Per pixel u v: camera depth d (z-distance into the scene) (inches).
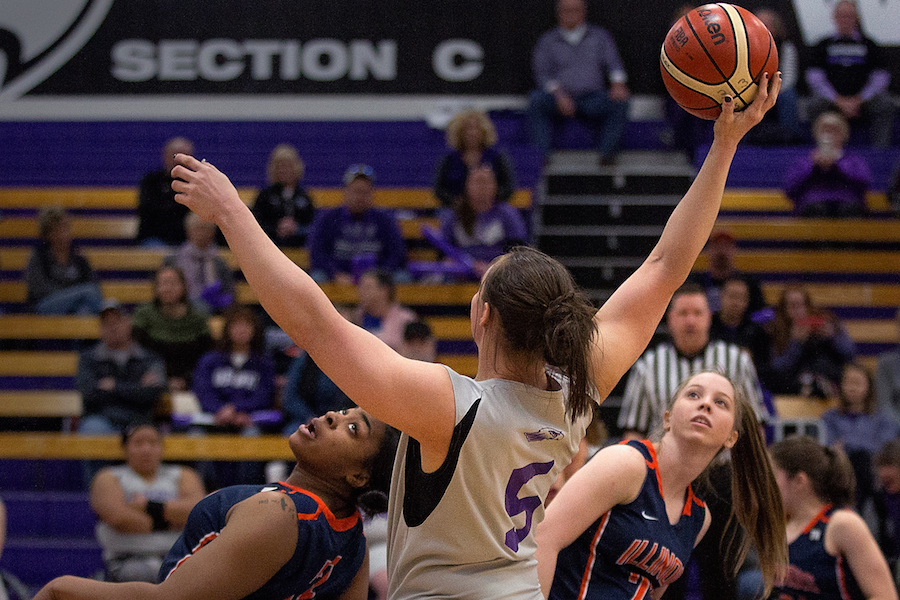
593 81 684.1
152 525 345.7
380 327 430.9
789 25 750.5
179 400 436.1
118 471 357.7
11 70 778.8
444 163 578.6
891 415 436.1
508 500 116.3
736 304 430.6
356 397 108.6
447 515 113.8
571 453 122.5
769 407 396.5
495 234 518.0
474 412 112.7
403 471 117.0
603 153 672.4
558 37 695.7
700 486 211.5
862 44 697.0
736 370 318.7
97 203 683.4
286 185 586.2
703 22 135.9
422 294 514.0
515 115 724.7
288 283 106.3
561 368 116.5
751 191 656.4
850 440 393.7
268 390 425.4
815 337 443.8
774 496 199.9
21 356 491.2
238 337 424.8
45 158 716.0
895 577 328.5
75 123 736.3
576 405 115.1
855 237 598.5
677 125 700.7
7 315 527.5
